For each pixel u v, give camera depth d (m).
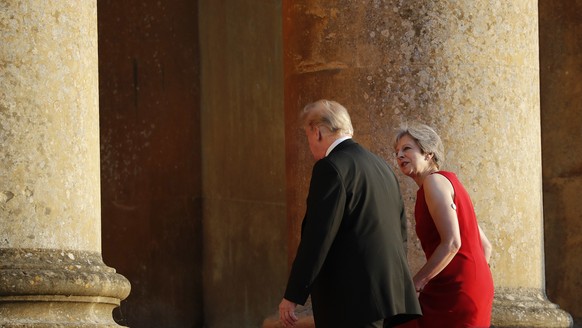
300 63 12.24
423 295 9.37
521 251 12.03
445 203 9.24
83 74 9.54
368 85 11.84
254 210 17.42
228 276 16.89
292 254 12.50
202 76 16.75
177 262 16.47
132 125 16.62
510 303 11.80
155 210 16.48
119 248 16.47
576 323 16.86
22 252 9.02
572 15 17.31
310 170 12.30
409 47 11.79
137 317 16.33
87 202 9.45
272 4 18.03
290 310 8.34
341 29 12.02
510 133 12.00
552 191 17.20
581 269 16.95
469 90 11.82
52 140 9.24
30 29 9.26
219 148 16.94
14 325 8.71
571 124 17.19
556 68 17.33
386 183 8.70
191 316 16.45
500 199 11.89
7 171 9.06
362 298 8.41
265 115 17.77
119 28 16.75
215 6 17.06
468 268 9.31
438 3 11.81
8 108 9.12
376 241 8.50
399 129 9.65
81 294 9.05
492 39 11.96
